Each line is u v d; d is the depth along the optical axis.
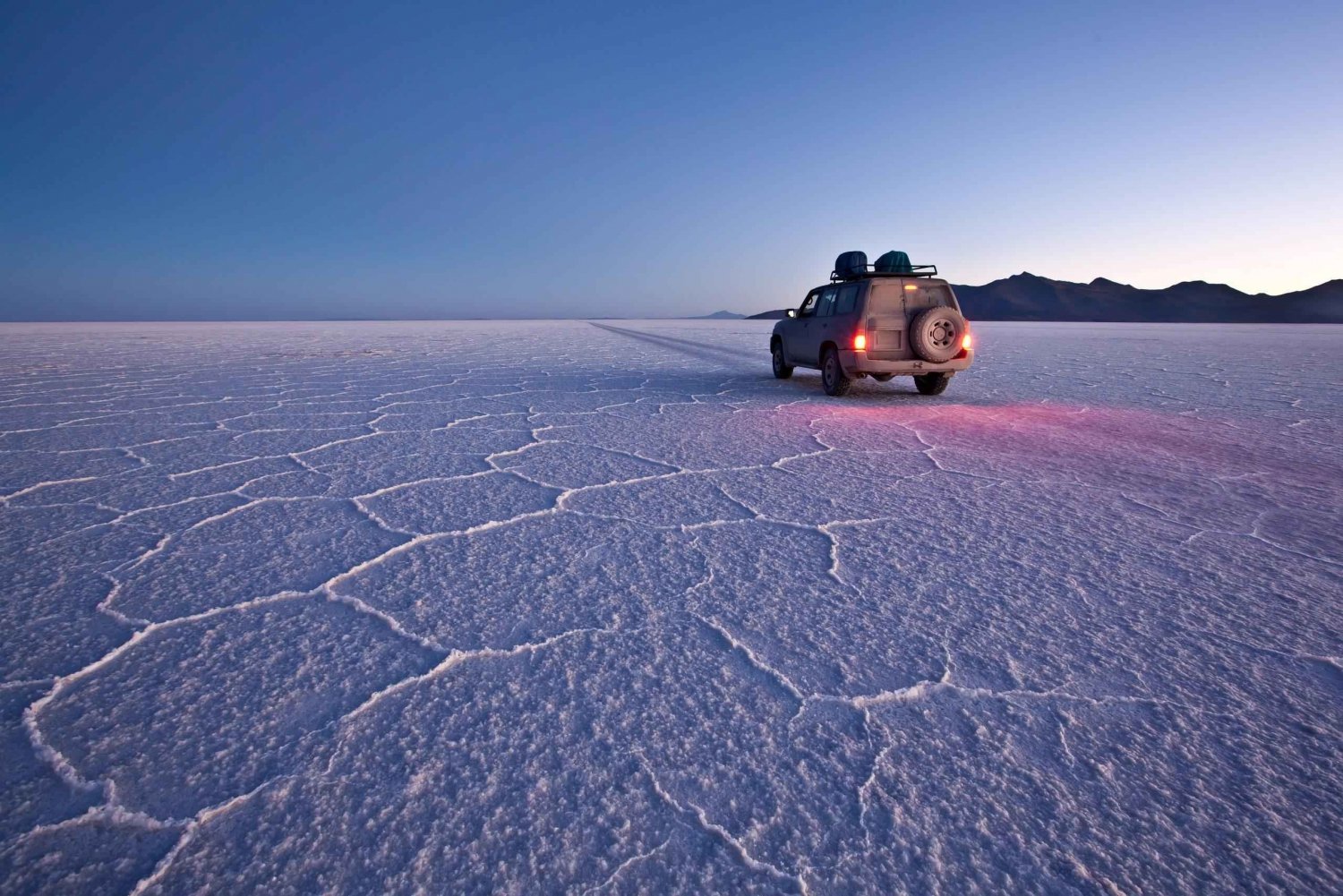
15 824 1.50
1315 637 2.38
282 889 1.33
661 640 2.35
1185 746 1.79
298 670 2.14
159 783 1.63
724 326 65.19
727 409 8.09
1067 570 3.00
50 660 2.21
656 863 1.40
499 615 2.55
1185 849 1.44
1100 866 1.40
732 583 2.86
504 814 1.53
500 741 1.79
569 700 1.99
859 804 1.57
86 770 1.68
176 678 2.10
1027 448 5.75
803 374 12.85
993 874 1.37
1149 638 2.37
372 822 1.51
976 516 3.82
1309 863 1.40
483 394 9.59
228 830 1.49
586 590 2.78
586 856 1.42
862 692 2.03
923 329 8.55
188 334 41.03
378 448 5.73
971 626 2.46
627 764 1.70
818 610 2.59
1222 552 3.23
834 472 4.90
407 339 31.14
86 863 1.39
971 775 1.67
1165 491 4.38
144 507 3.97
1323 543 3.36
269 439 6.08
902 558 3.16
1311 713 1.93
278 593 2.73
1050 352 20.47
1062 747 1.78
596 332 43.78
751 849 1.44
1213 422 7.16
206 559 3.12
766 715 1.91
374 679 2.09
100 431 6.49
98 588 2.78
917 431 6.62
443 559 3.14
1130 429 6.72
